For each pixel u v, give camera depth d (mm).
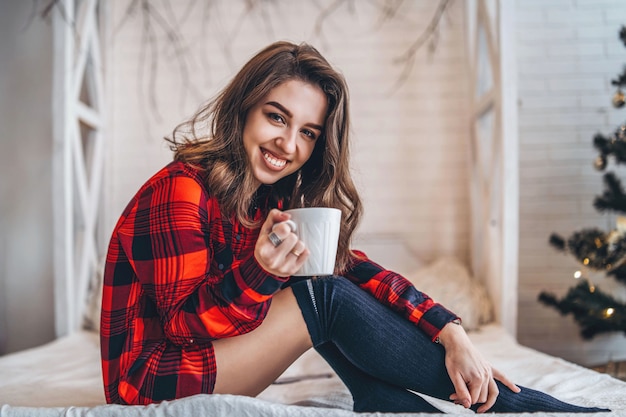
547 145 3129
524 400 1051
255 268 957
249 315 1000
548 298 2602
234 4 3295
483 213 2896
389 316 1070
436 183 3232
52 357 2109
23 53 3002
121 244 1085
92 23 3002
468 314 2514
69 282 2596
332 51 3271
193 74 3287
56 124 2578
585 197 3104
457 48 3248
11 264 2980
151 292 1049
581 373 1619
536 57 3150
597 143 2537
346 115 1160
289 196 1265
